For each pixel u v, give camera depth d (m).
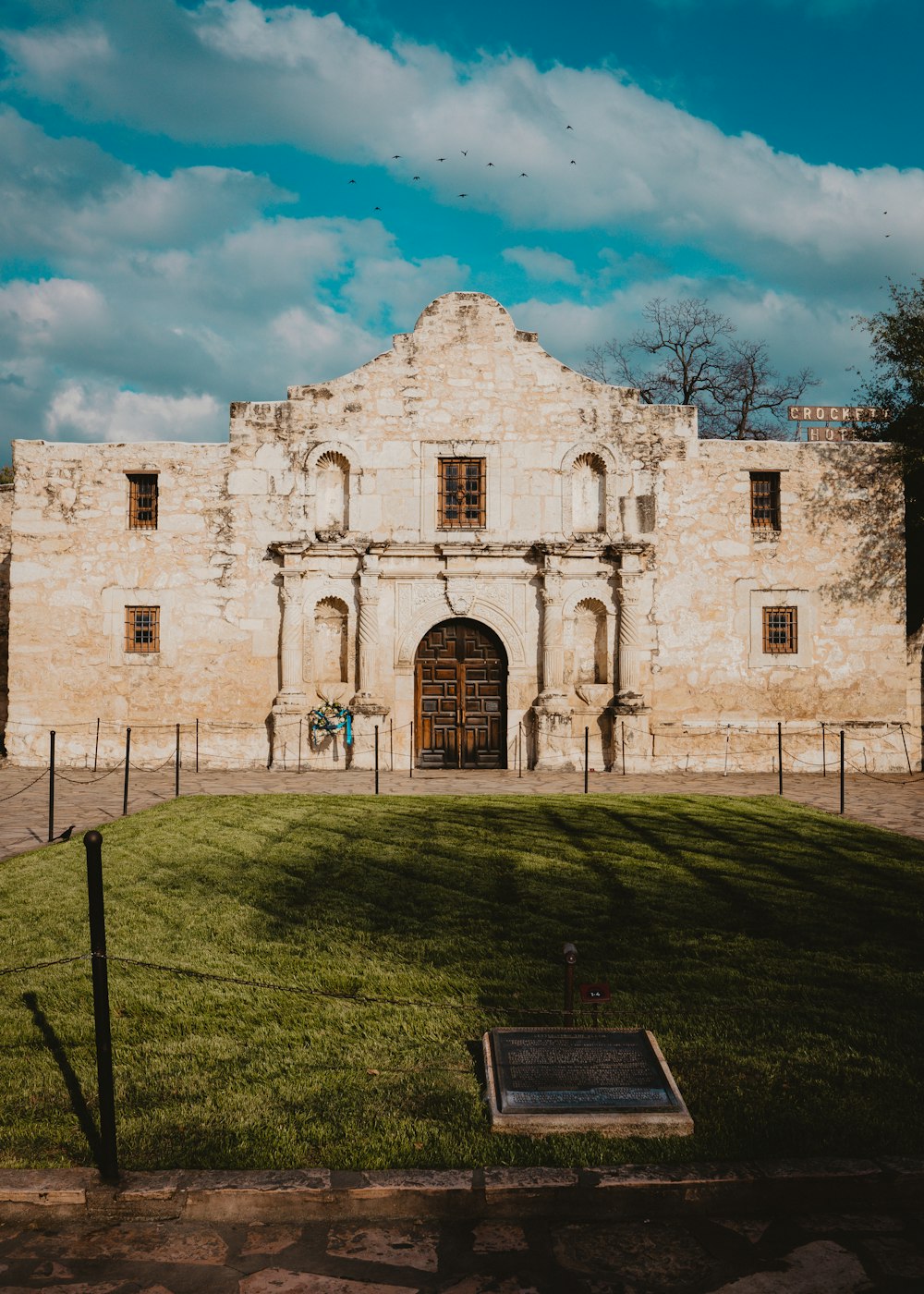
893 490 22.38
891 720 22.12
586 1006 6.84
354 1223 4.67
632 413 22.20
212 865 11.12
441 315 22.27
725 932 8.65
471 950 8.12
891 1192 4.82
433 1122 5.31
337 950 8.12
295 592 21.75
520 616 22.00
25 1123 5.31
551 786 19.06
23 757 22.00
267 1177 4.77
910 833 13.62
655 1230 4.64
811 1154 4.99
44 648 22.09
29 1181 4.75
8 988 7.26
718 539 22.16
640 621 21.92
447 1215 4.71
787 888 10.19
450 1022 6.63
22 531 22.19
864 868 11.16
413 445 22.08
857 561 22.31
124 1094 5.63
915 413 23.19
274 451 22.12
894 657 22.22
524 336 22.30
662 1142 5.10
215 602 22.03
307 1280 4.29
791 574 22.20
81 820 14.39
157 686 22.02
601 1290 4.23
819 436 25.11
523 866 11.16
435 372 22.19
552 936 8.51
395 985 7.32
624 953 8.07
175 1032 6.50
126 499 22.27
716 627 22.08
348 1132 5.20
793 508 22.28
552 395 22.20
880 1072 5.87
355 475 22.05
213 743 21.92
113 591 22.09
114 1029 6.56
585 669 22.31
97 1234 4.59
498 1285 4.26
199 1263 4.40
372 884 10.34
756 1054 6.11
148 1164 4.91
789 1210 4.79
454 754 22.09
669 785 19.39
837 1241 4.57
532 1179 4.75
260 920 8.98
